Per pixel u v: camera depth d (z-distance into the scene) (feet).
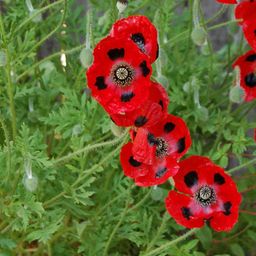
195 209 3.15
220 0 3.46
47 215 3.54
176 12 5.01
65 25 4.32
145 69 2.93
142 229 3.80
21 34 4.17
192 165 3.15
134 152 3.00
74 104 3.79
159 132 3.10
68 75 4.23
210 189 3.14
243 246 4.21
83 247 3.65
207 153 4.14
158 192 3.62
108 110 2.96
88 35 3.34
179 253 3.52
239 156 3.73
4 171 3.53
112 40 2.94
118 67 2.96
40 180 3.52
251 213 3.86
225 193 3.13
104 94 2.96
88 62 3.36
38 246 3.91
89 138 3.71
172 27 4.55
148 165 3.08
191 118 4.15
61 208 3.63
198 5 3.45
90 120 3.83
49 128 4.17
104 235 3.67
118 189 3.95
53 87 4.17
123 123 2.97
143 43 2.98
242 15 3.54
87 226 3.73
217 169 3.11
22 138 3.58
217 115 4.03
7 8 4.29
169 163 3.08
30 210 3.53
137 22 2.97
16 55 3.80
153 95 2.98
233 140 3.88
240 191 3.98
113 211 3.77
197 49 4.94
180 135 3.11
